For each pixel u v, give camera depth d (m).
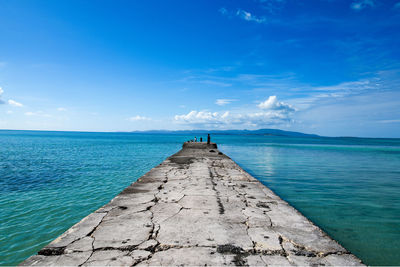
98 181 10.30
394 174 12.45
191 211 4.14
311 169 14.09
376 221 5.47
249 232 3.29
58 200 7.46
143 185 6.23
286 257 2.63
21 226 5.43
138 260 2.52
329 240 3.08
